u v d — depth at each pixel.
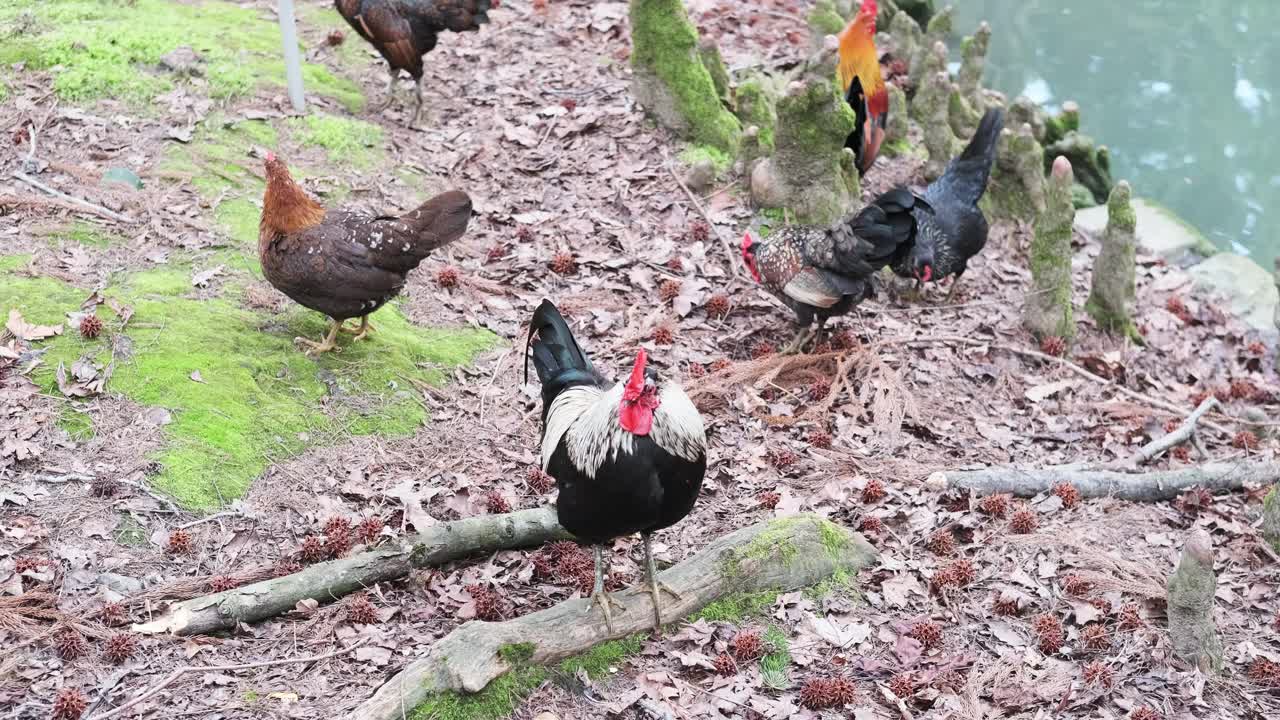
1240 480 5.75
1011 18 9.14
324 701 5.07
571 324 5.98
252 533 5.34
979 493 5.64
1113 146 7.64
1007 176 6.66
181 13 6.94
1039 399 5.99
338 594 5.24
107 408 5.49
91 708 5.01
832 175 6.37
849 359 5.91
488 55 6.97
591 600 5.21
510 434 5.65
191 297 5.80
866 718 5.12
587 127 6.62
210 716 5.02
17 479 5.33
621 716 5.11
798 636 5.27
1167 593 5.30
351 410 5.62
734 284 6.18
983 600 5.40
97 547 5.25
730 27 7.38
